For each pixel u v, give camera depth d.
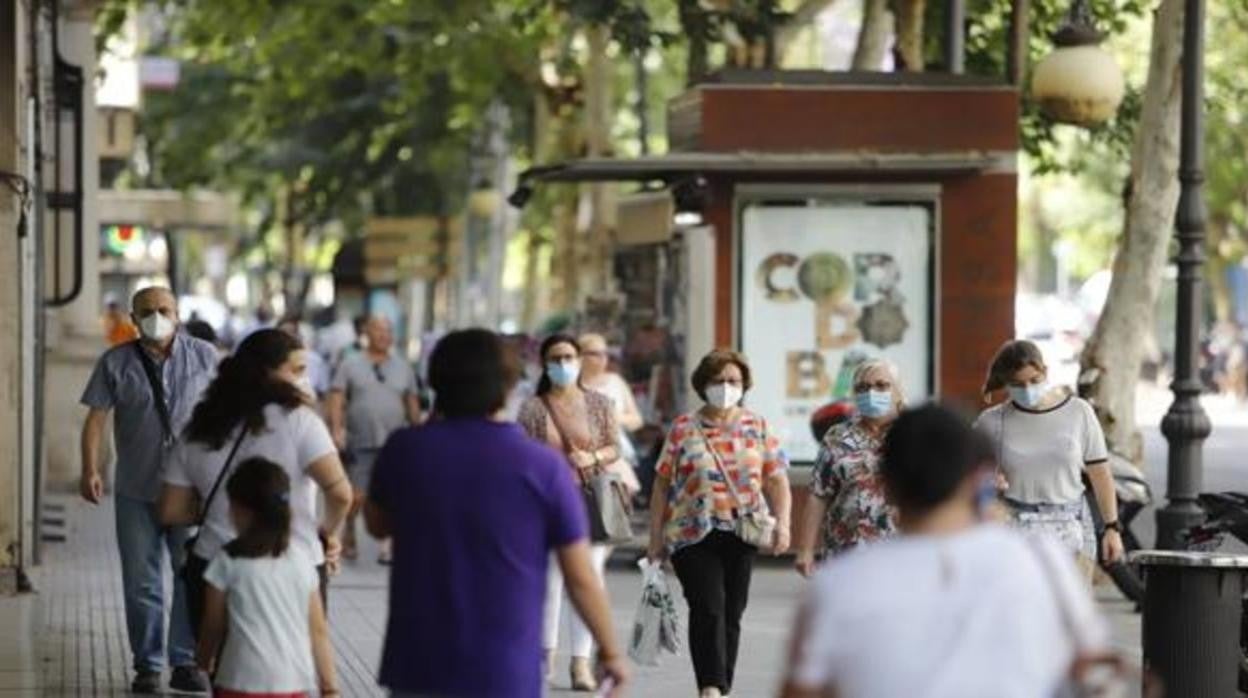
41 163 50.34
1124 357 50.66
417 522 19.50
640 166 52.06
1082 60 48.78
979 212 53.41
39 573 47.09
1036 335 154.75
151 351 32.94
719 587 31.88
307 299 147.00
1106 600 46.81
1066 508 30.92
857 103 53.44
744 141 53.28
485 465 19.52
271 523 24.20
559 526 19.59
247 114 117.12
